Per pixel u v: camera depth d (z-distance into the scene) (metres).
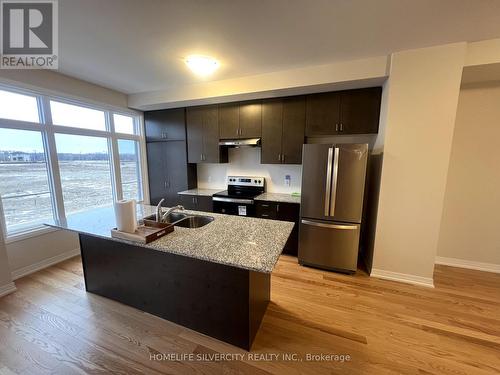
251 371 1.44
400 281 2.48
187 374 1.41
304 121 3.03
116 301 2.07
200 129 3.70
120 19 1.68
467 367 1.47
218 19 1.68
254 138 3.36
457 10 1.56
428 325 1.83
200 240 1.61
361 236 3.22
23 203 2.63
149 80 3.04
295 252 3.14
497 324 1.85
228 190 3.96
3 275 2.18
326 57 2.32
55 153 2.89
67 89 2.89
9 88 2.43
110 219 2.12
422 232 2.35
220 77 2.92
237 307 1.56
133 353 1.56
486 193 2.66
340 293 2.26
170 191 4.11
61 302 2.07
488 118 2.55
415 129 2.23
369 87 2.67
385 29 1.81
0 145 2.43
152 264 1.82
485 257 2.73
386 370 1.45
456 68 2.05
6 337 1.68
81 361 1.49
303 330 1.77
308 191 2.71
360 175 2.47
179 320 1.79
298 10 1.57
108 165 3.67
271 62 2.45
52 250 2.85
